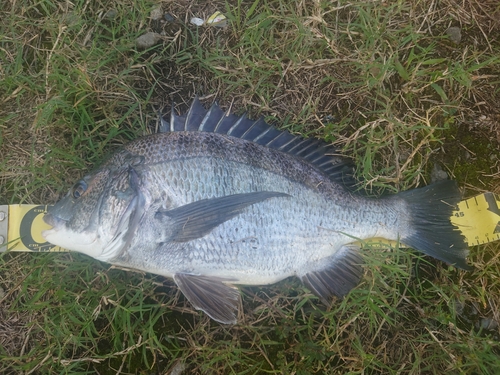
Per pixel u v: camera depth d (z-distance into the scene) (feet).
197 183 1.38
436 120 1.73
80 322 1.55
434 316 1.62
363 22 1.69
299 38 1.70
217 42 1.72
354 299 1.59
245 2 1.75
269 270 1.43
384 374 1.62
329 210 1.48
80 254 1.60
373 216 1.53
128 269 1.56
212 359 1.57
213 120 1.54
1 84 1.65
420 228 1.56
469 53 1.74
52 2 1.69
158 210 1.35
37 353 1.57
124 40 1.69
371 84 1.69
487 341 1.57
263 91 1.72
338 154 1.63
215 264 1.39
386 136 1.68
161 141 1.41
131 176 1.35
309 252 1.47
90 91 1.65
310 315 1.61
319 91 1.74
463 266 1.54
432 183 1.63
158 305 1.58
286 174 1.45
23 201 1.65
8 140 1.67
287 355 1.62
